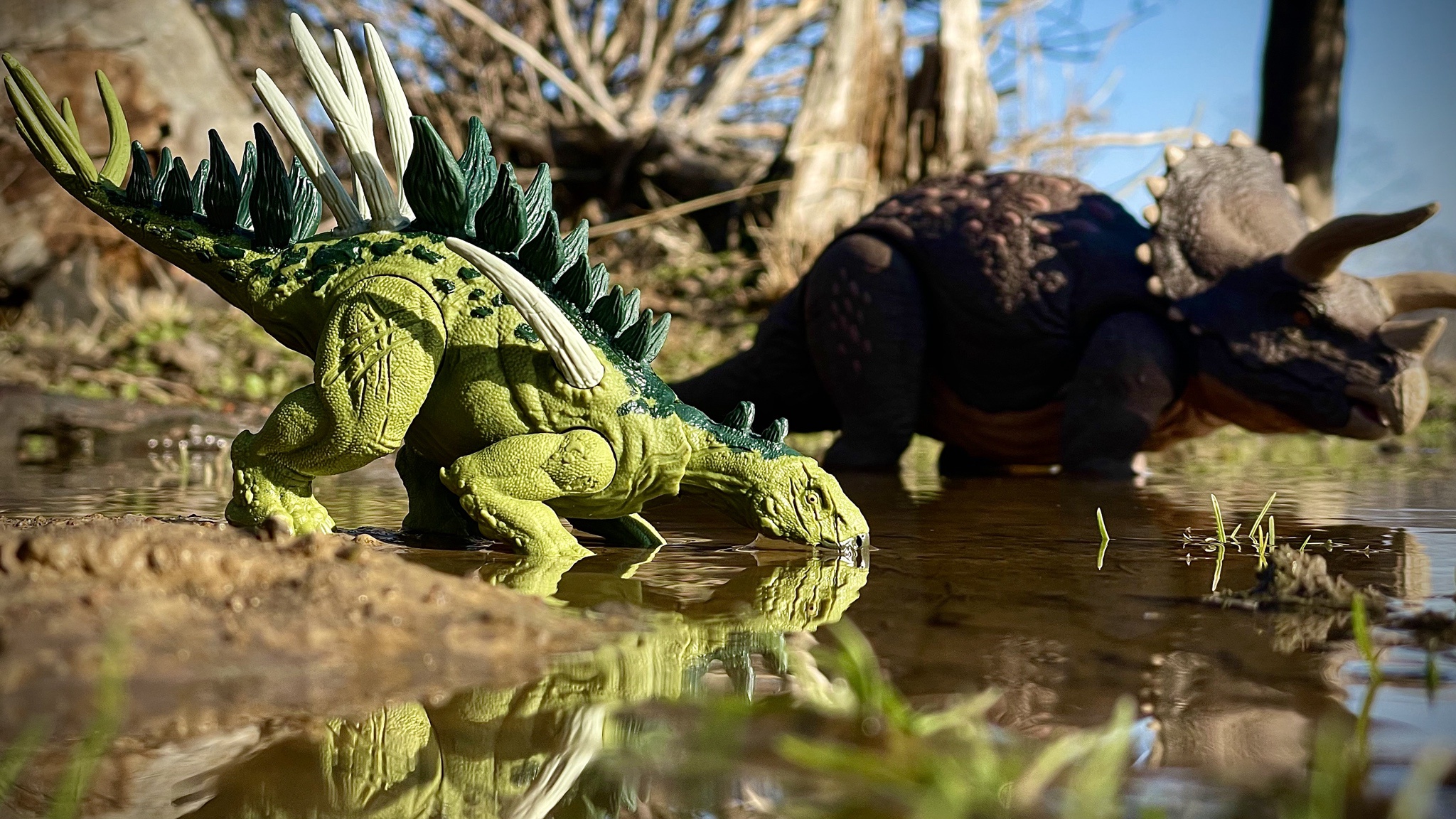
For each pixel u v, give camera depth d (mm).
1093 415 566
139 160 363
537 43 1646
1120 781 147
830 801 144
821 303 646
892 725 158
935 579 285
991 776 143
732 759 157
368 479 555
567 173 1502
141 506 404
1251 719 171
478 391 322
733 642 215
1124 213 625
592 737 166
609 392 323
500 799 148
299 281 339
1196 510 435
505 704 177
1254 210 575
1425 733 165
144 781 149
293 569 211
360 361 319
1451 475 603
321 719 169
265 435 331
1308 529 382
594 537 359
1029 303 595
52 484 482
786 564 309
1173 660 203
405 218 349
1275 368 540
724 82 1590
